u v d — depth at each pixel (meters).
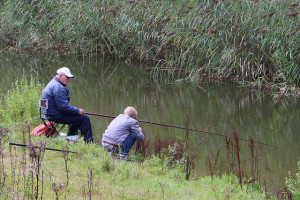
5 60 42.25
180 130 23.55
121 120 17.92
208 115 26.59
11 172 12.75
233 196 14.65
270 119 25.91
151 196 12.95
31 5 47.25
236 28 34.53
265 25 33.31
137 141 19.31
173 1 37.78
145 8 39.44
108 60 42.62
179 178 15.85
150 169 16.38
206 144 21.50
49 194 11.83
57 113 18.55
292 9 31.70
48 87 18.47
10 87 31.22
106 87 33.41
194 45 36.50
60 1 44.88
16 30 48.28
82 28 43.06
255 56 33.78
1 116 21.12
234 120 25.64
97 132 22.36
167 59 38.66
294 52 32.12
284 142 22.06
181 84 34.47
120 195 12.66
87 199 12.01
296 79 32.16
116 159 16.22
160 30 39.22
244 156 20.05
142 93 31.83
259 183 16.69
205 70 35.84
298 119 25.81
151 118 25.69
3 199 10.81
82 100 29.22
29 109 21.17
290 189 15.53
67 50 45.62
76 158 15.66
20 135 17.62
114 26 41.69
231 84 34.00
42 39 46.06
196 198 13.56
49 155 15.38
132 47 41.69
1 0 50.75
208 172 17.86
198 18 35.75
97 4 42.41
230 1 35.31
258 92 31.88
